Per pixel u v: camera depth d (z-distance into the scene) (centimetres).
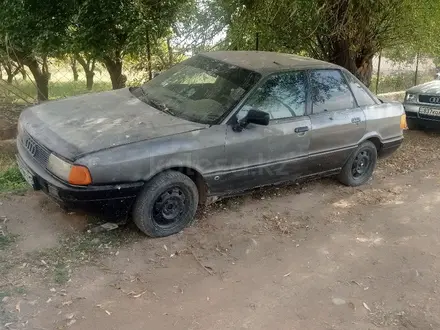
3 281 361
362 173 606
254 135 464
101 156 381
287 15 753
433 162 720
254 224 485
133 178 399
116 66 993
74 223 449
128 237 436
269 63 520
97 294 357
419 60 1099
